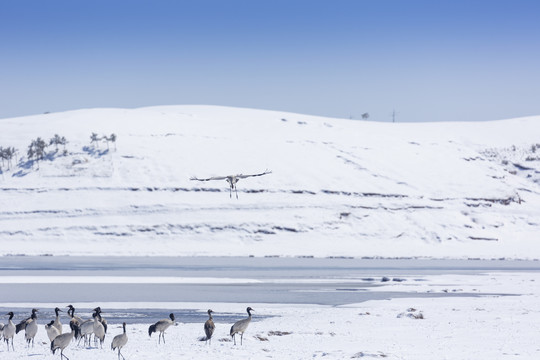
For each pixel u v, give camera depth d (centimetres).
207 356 8100
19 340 9844
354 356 8025
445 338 9694
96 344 9206
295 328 11075
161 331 9300
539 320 11775
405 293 18838
